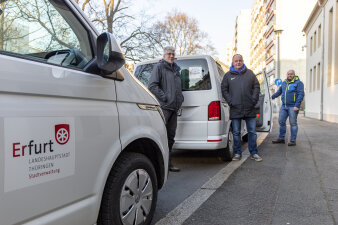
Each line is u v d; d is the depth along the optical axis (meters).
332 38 15.70
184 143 5.02
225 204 3.44
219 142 4.95
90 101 2.04
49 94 1.72
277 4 44.22
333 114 15.20
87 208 1.99
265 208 3.29
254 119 5.67
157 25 21.16
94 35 2.29
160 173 2.99
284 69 44.00
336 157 5.80
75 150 1.89
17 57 1.64
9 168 1.50
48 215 1.74
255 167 5.12
